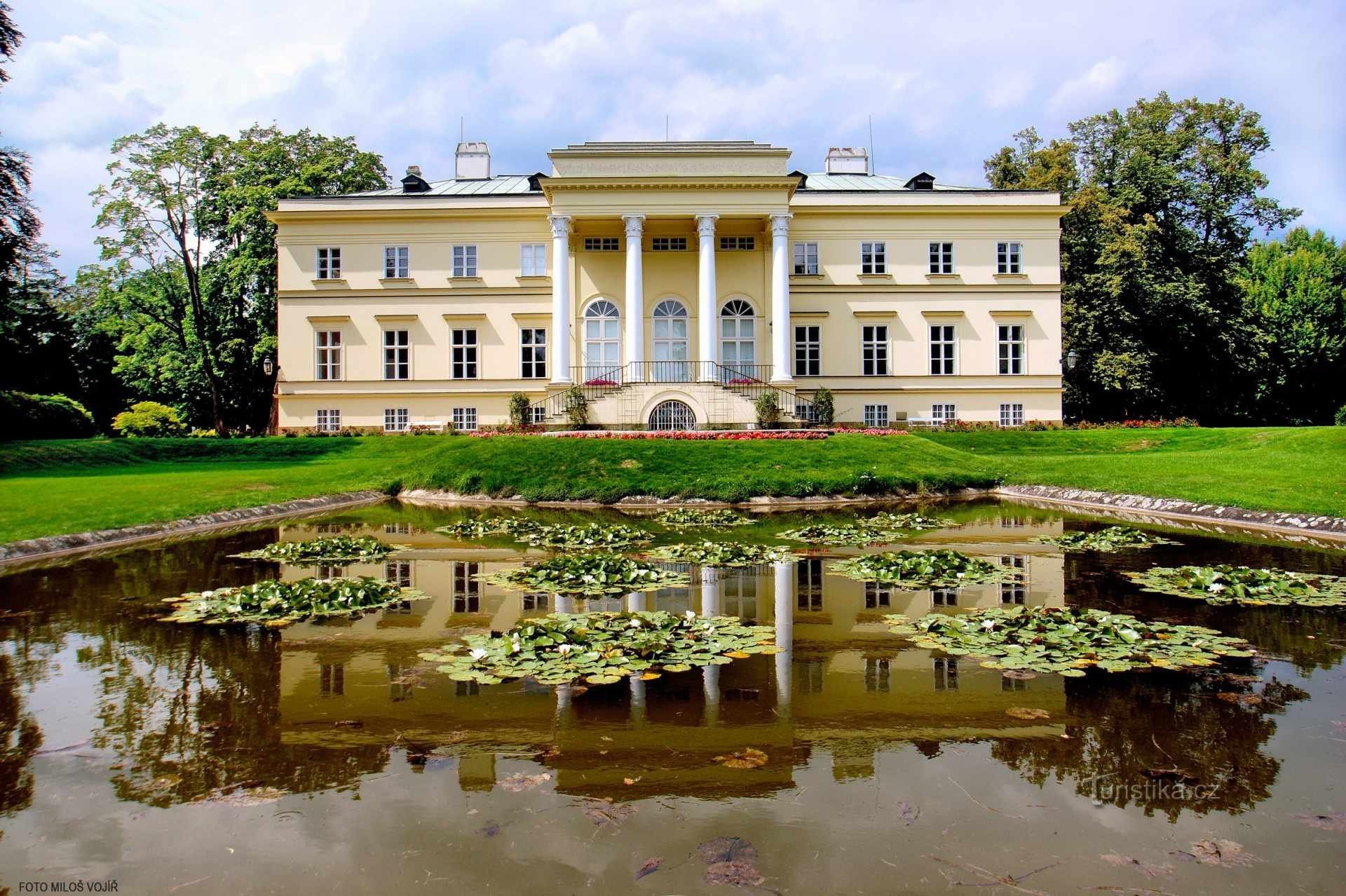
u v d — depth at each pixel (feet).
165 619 22.40
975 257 102.32
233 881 9.55
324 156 120.98
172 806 11.50
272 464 75.72
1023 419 102.01
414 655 18.85
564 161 91.45
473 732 14.16
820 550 34.50
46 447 73.36
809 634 20.63
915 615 22.65
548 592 25.94
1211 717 14.55
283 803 11.58
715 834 10.63
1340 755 12.89
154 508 43.55
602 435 76.54
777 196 89.92
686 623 21.08
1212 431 88.17
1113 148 129.49
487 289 99.66
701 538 38.32
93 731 14.24
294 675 17.35
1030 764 12.70
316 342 100.01
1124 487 51.90
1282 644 19.16
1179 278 120.67
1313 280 145.38
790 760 12.94
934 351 102.58
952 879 9.50
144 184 109.40
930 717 14.73
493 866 9.86
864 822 10.93
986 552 33.17
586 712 15.07
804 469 61.21
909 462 64.59
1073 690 16.15
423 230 100.17
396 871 9.75
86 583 27.58
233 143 115.24
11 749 13.48
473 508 53.67
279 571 29.91
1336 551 32.65
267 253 113.70
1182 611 22.53
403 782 12.23
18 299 118.93
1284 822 10.85
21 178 91.50
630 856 10.08
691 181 88.74
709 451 65.26
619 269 97.45
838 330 101.60
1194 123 131.03
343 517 47.67
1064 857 10.02
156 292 124.67
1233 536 36.96
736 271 97.81
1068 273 119.65
